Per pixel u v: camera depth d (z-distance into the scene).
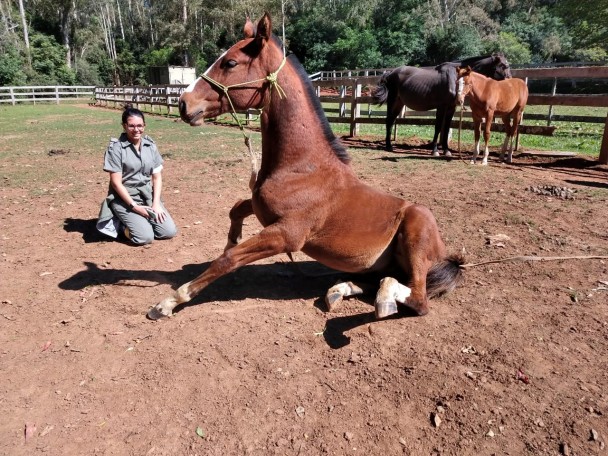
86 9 66.31
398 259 3.47
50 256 4.58
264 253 3.25
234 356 3.01
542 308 3.48
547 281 3.90
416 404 2.57
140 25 73.56
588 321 3.29
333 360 2.96
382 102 10.64
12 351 3.08
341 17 47.38
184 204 6.39
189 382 2.78
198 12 55.38
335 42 45.81
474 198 6.36
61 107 29.00
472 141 11.87
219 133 14.12
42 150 11.23
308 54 48.22
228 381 2.78
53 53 48.44
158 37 63.28
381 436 2.37
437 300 3.67
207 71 3.13
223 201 6.52
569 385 2.66
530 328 3.23
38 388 2.74
